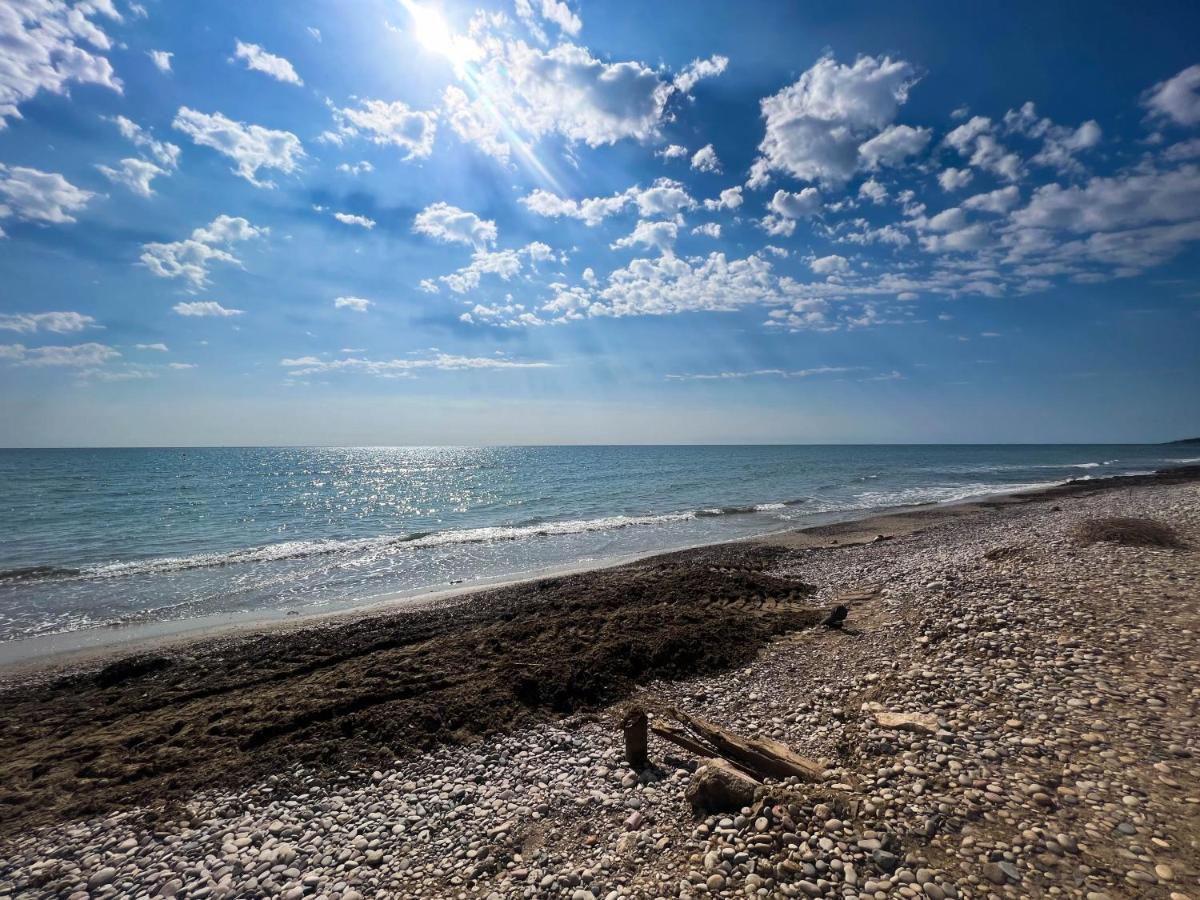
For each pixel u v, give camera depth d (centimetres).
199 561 2230
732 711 860
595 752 765
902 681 815
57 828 648
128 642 1349
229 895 533
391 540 2653
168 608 1639
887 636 1060
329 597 1750
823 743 720
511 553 2386
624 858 530
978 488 4850
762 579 1652
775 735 765
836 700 843
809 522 3064
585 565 2155
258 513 3600
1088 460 10238
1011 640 894
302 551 2411
